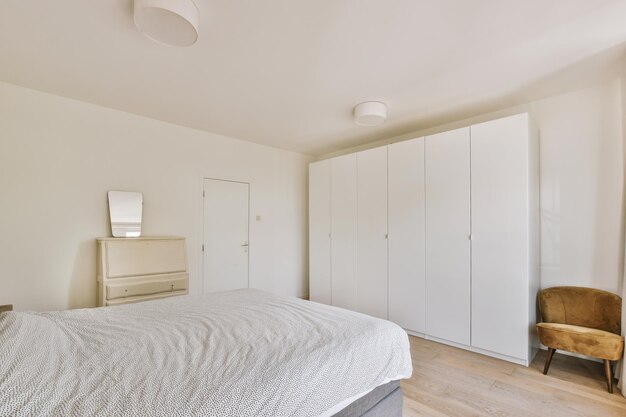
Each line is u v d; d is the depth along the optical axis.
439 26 1.95
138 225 3.45
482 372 2.63
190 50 2.23
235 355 1.40
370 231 4.02
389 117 3.60
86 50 2.24
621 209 2.66
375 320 1.96
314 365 1.36
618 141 2.73
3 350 1.15
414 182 3.57
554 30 1.99
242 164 4.56
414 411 2.07
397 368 1.76
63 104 3.07
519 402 2.18
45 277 2.95
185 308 2.20
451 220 3.25
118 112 3.42
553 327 2.52
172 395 1.07
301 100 3.12
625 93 2.45
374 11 1.81
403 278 3.64
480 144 3.05
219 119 3.69
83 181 3.18
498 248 2.92
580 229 2.91
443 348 3.17
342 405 1.46
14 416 0.91
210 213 4.18
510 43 2.13
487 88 2.85
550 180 3.09
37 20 1.89
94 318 1.93
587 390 2.33
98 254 3.19
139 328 1.75
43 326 1.55
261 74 2.58
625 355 2.23
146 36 2.01
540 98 3.10
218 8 1.77
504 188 2.89
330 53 2.26
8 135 2.80
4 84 2.78
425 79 2.67
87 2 1.74
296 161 5.32
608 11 1.80
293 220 5.22
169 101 3.16
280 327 1.78
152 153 3.67
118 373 1.21
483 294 3.01
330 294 4.52
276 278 4.92
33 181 2.91
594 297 2.69
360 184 4.16
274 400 1.16
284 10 1.80
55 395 1.02
